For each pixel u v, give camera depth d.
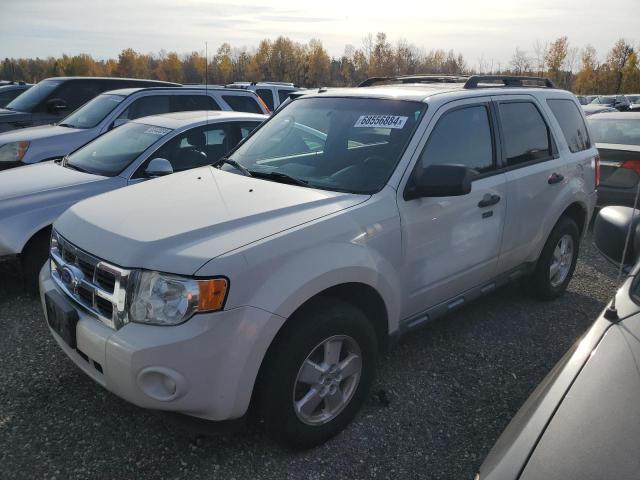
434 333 4.17
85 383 3.36
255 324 2.38
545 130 4.39
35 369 3.50
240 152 3.96
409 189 3.14
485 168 3.74
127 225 2.65
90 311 2.57
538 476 1.40
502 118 3.96
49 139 6.94
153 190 3.22
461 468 2.72
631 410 1.51
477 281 3.83
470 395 3.35
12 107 9.92
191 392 2.32
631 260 2.29
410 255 3.15
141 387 2.32
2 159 6.66
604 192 7.00
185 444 2.83
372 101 3.70
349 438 2.92
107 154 5.47
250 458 2.75
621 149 6.88
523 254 4.21
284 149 3.72
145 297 2.35
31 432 2.89
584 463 1.39
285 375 2.56
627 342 1.77
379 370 3.61
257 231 2.56
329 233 2.71
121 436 2.88
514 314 4.54
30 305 4.46
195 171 3.72
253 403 2.65
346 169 3.28
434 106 3.45
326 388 2.80
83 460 2.70
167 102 8.41
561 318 4.48
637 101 39.59
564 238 4.71
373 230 2.91
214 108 8.98
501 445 1.62
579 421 1.53
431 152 3.35
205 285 2.29
